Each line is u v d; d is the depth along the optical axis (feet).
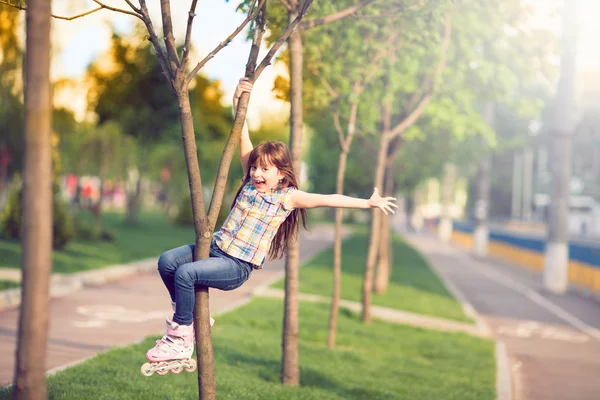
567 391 32.37
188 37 14.37
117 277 59.62
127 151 111.86
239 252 14.11
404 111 51.37
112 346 30.63
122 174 126.82
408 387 28.30
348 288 63.87
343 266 87.15
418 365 34.47
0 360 26.37
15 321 35.12
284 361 26.35
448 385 29.81
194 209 14.21
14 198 70.23
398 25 27.43
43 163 10.38
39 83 10.34
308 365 30.07
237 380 24.67
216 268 13.79
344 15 22.11
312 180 164.35
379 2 25.63
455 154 75.97
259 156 14.39
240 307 45.39
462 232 185.06
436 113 43.65
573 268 86.69
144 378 23.75
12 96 68.95
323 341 37.86
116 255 73.82
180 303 13.60
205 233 14.12
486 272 103.60
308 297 54.75
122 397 20.51
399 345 39.40
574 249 87.20
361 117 43.24
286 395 23.40
